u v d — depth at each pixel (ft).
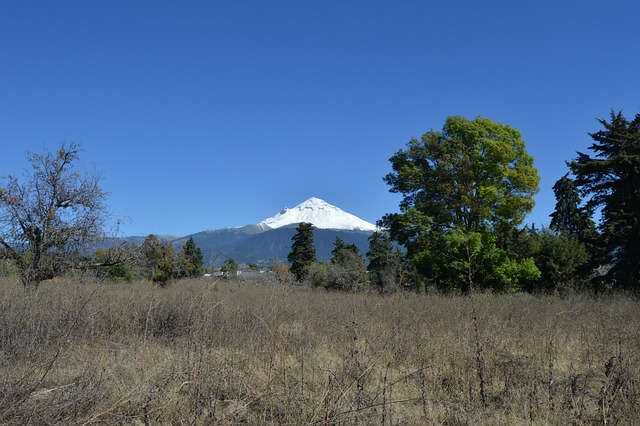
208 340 24.58
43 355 21.91
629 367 22.63
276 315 27.55
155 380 19.17
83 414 16.40
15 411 14.80
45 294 33.50
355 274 90.58
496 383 23.68
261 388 19.62
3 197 39.68
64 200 41.93
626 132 115.55
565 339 32.68
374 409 17.75
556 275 107.96
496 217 113.39
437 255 100.58
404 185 120.67
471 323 33.53
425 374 23.38
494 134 116.47
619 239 104.37
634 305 53.42
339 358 26.03
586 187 119.96
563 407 19.76
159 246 61.00
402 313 39.14
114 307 32.35
